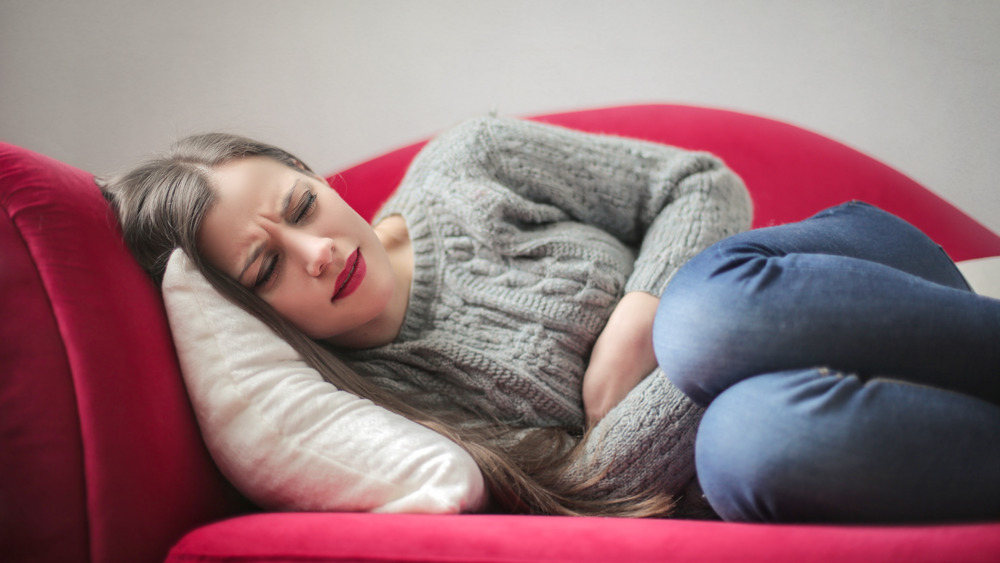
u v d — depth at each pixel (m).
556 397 0.90
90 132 1.72
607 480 0.81
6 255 0.65
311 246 0.81
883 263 0.74
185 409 0.73
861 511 0.54
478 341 0.93
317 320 0.85
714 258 0.69
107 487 0.62
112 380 0.65
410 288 0.98
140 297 0.74
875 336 0.59
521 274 0.95
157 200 0.80
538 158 1.04
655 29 1.85
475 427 0.89
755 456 0.57
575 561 0.51
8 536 0.59
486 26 1.87
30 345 0.63
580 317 0.93
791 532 0.50
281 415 0.71
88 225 0.73
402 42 1.85
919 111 1.71
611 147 1.08
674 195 1.04
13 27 1.71
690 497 0.84
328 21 1.83
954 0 1.72
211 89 1.78
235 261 0.81
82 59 1.73
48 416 0.62
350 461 0.69
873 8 1.76
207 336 0.75
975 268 1.05
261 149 0.89
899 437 0.54
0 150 0.71
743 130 1.33
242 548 0.57
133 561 0.63
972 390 0.59
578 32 1.86
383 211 1.07
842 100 1.76
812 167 1.29
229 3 1.80
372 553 0.54
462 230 0.98
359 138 1.84
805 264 0.63
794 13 1.79
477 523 0.58
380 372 0.95
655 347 0.71
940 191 1.67
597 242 1.01
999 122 1.67
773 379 0.60
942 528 0.47
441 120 1.87
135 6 1.75
